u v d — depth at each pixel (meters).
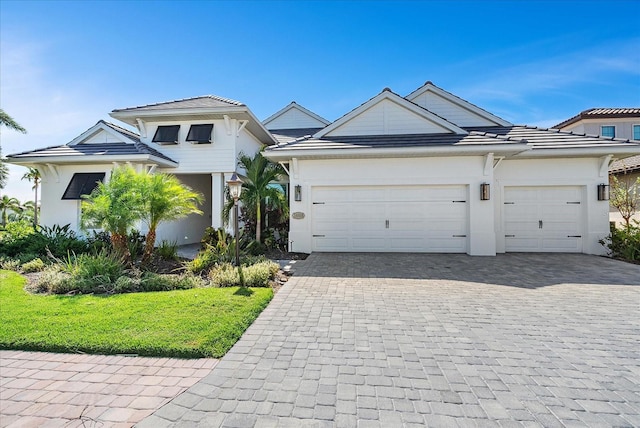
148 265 8.99
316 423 2.73
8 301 5.93
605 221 11.51
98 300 5.96
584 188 11.72
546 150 11.23
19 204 30.75
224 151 14.48
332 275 8.33
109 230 8.50
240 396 3.12
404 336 4.51
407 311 5.55
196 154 14.57
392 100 12.50
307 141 12.17
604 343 4.30
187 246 15.45
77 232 13.21
